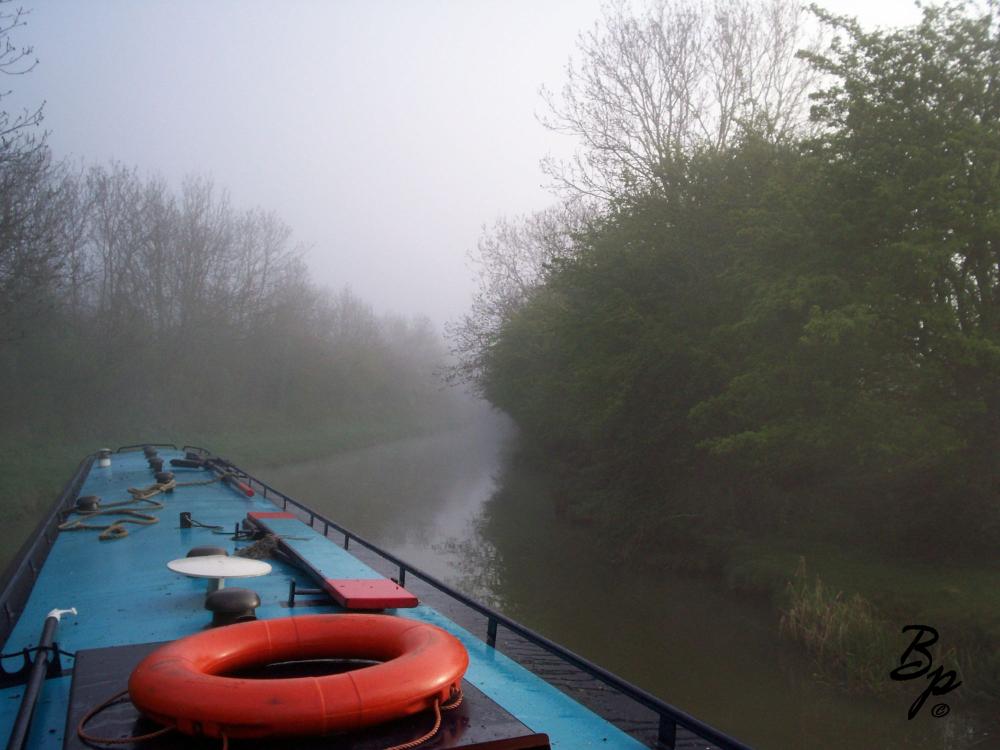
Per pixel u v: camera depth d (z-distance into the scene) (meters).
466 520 17.39
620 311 13.27
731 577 10.73
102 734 2.03
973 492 9.66
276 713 1.93
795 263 10.28
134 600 4.22
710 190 13.46
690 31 17.50
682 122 17.44
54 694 2.91
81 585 4.61
